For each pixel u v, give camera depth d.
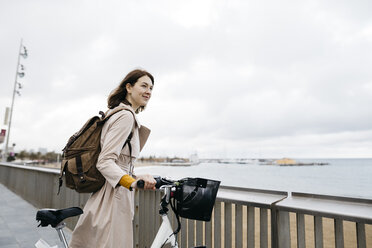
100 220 1.28
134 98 1.52
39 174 5.41
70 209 1.27
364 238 1.12
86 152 1.29
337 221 1.19
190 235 1.93
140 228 2.43
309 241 3.93
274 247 1.37
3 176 9.92
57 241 3.33
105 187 1.33
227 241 1.64
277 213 1.38
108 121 1.32
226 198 1.61
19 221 4.25
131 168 1.40
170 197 1.19
